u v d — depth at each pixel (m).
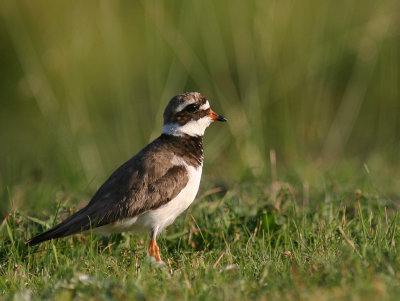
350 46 15.53
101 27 15.72
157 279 7.21
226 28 16.91
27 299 6.54
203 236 9.15
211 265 7.68
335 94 16.47
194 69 16.22
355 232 8.74
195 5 16.02
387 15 15.07
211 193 11.09
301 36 15.43
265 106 14.90
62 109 14.23
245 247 8.76
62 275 7.49
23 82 15.01
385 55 16.06
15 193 11.52
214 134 15.71
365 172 11.73
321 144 15.08
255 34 15.13
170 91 14.98
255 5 15.29
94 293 6.40
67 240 8.90
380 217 8.81
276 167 13.93
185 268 7.54
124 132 14.55
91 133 14.37
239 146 13.88
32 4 17.06
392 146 14.46
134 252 8.71
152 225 8.66
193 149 9.16
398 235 8.00
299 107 15.10
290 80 15.09
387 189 11.98
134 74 17.95
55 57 14.98
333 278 6.26
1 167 14.59
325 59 14.97
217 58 16.66
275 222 9.25
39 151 14.34
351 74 16.34
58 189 12.03
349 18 15.26
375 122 16.25
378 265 6.46
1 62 17.45
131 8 19.17
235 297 6.18
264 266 7.31
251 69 15.38
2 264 8.34
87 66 16.97
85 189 11.94
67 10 17.02
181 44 15.72
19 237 9.13
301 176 12.15
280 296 6.06
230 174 13.30
